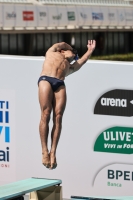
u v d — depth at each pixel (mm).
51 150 27797
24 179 26844
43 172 28094
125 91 26656
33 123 28078
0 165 28781
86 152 27438
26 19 110250
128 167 26812
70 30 121000
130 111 26609
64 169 27781
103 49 128625
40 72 27797
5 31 106438
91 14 125375
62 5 119562
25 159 28344
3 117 28562
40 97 27578
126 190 26922
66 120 27531
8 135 28547
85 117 27328
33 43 114000
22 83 28094
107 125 27062
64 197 27797
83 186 27562
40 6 113750
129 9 135625
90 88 27156
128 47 137875
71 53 27281
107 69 26859
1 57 28266
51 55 27531
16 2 109000
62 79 27406
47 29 115312
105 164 27203
